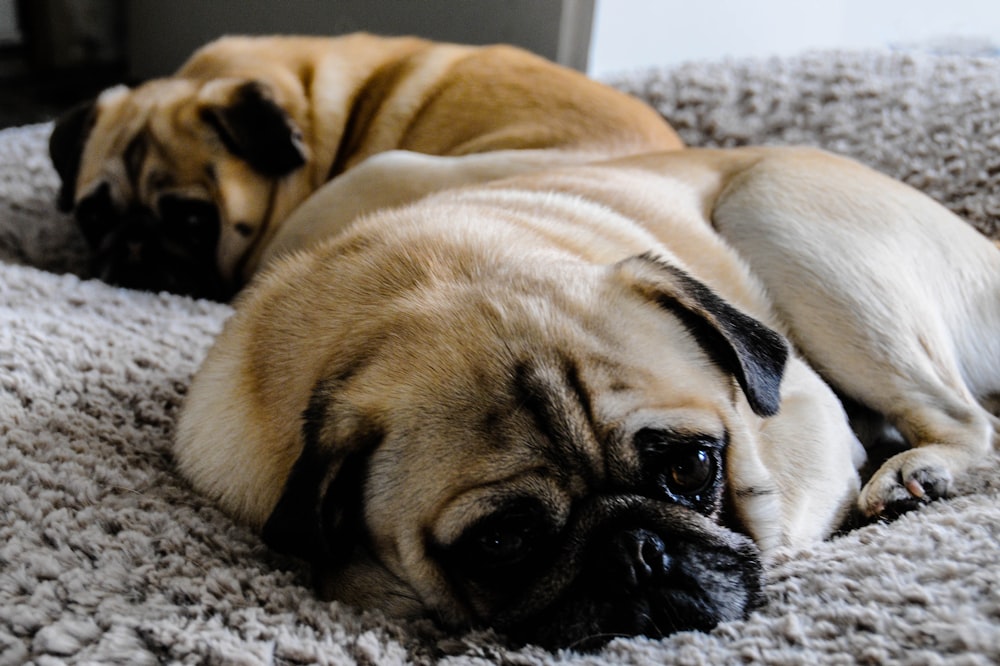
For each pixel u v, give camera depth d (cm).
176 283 83
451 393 45
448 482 45
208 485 53
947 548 47
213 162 83
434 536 45
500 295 48
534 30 110
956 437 58
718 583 45
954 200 83
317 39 98
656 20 115
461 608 47
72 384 59
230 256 84
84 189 86
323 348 50
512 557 45
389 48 97
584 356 46
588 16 108
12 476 51
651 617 45
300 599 47
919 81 89
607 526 45
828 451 54
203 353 66
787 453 53
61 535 48
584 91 86
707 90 94
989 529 49
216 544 49
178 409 59
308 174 88
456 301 48
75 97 137
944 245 65
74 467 52
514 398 45
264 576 48
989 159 83
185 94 86
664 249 59
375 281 51
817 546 50
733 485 49
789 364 57
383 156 77
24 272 72
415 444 45
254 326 54
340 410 46
